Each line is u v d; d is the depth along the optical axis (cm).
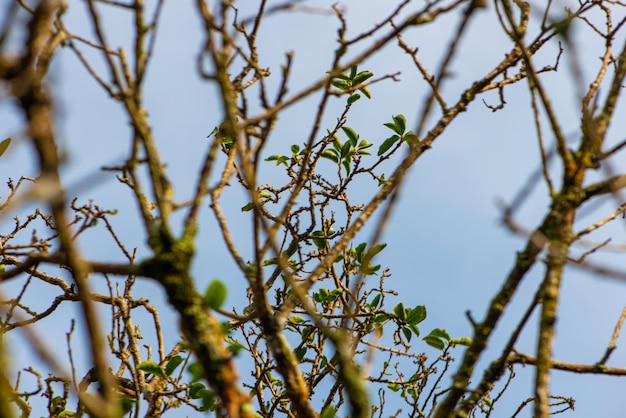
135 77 324
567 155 336
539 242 317
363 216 389
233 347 364
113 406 257
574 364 366
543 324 312
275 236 329
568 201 329
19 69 252
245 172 329
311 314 317
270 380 651
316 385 618
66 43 311
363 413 300
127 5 323
